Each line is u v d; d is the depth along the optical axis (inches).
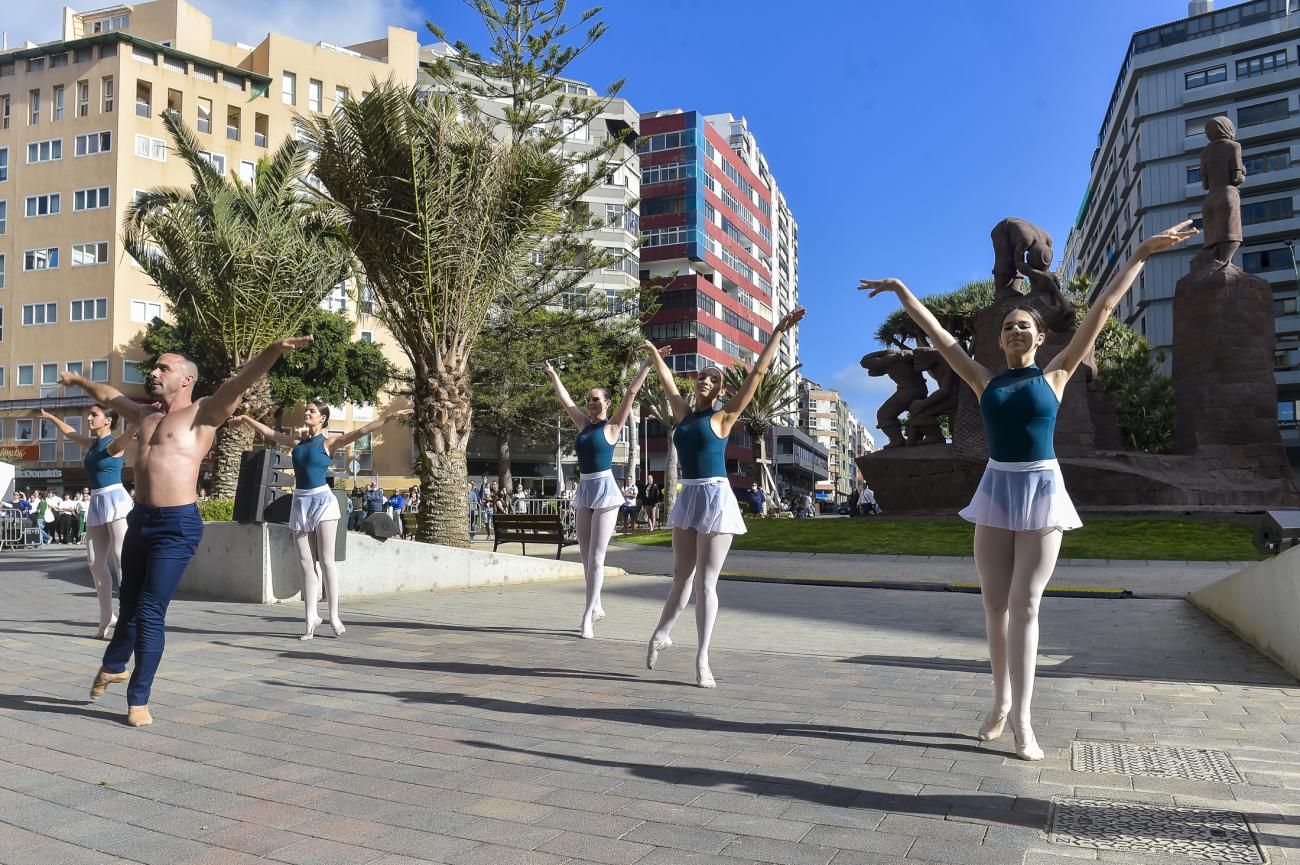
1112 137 3075.8
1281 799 142.3
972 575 630.5
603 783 152.0
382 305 631.8
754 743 178.1
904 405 1173.7
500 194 616.1
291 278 787.4
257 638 317.1
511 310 1322.6
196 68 2055.9
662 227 2957.7
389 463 2177.7
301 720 197.2
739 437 3127.5
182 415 203.9
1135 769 159.9
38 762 165.8
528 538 638.5
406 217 582.6
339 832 129.5
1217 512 851.4
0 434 1959.9
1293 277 2485.2
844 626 372.8
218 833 129.5
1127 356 1663.4
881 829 129.4
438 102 603.5
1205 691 234.1
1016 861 117.0
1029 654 168.7
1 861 119.2
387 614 391.9
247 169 2119.8
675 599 249.0
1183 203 2605.8
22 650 290.5
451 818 135.1
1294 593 260.4
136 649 194.9
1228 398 958.4
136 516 200.7
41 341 1951.3
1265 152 2532.0
